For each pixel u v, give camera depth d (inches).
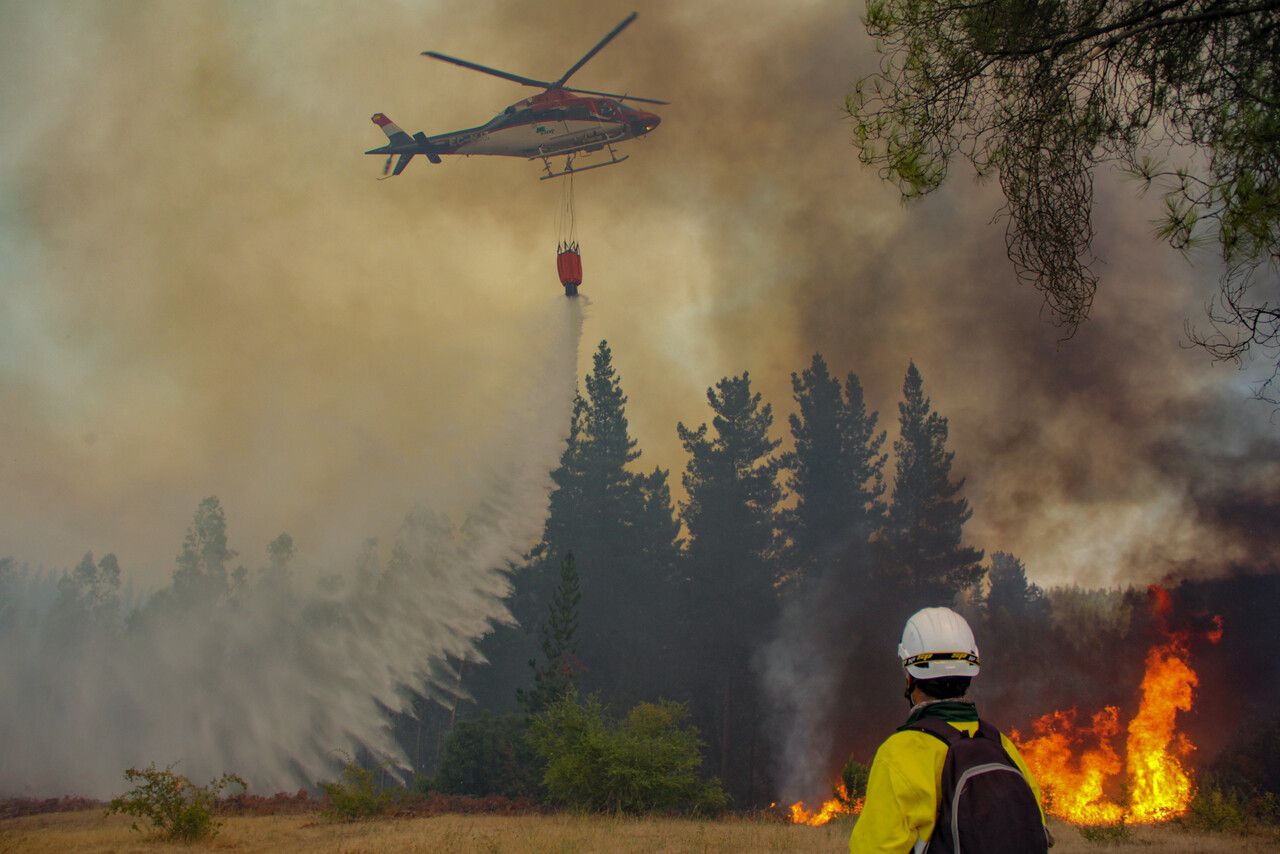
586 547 2598.4
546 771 871.7
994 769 90.5
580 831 628.4
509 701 2449.6
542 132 2190.0
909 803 92.1
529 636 2564.0
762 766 2279.8
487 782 1098.7
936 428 2476.6
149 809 602.2
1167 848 567.8
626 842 565.6
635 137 2204.7
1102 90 237.6
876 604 2340.1
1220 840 631.2
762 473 2518.5
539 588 2532.0
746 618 2346.2
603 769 821.9
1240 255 201.0
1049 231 238.8
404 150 2469.2
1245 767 1269.7
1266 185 202.5
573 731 869.2
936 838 91.3
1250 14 222.1
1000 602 3105.3
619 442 2783.0
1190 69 229.6
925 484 2423.7
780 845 542.9
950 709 97.5
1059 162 239.1
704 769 2197.3
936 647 100.4
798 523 2532.0
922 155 240.7
